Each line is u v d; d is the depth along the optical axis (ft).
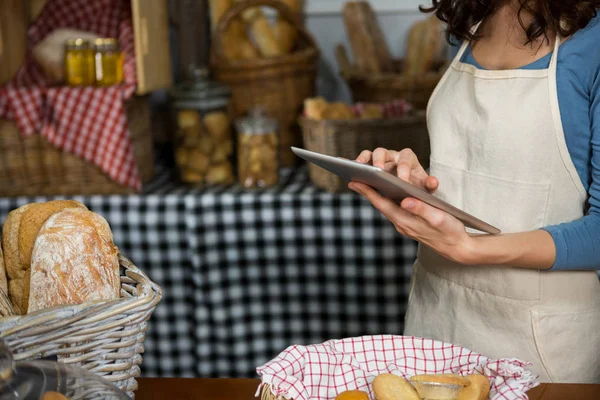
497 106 4.02
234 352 7.60
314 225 7.31
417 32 8.45
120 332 2.82
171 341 7.64
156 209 7.29
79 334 2.72
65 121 7.22
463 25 4.28
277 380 2.94
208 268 7.38
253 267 7.44
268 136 7.60
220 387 3.33
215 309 7.46
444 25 8.32
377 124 7.14
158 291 2.97
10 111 7.17
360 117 7.73
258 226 7.34
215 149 7.70
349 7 8.71
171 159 9.22
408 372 3.24
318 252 7.38
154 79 7.67
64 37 7.68
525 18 3.93
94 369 2.80
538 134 3.89
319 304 7.52
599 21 3.80
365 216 7.23
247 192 7.43
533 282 4.02
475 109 4.18
